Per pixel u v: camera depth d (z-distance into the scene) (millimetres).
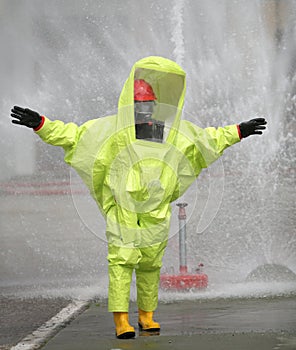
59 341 13648
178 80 14484
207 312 16031
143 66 14234
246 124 14484
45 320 16078
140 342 13289
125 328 13672
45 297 19141
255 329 14086
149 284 14336
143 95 14086
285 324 14477
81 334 14227
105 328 14742
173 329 14367
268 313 15727
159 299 17734
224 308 16453
